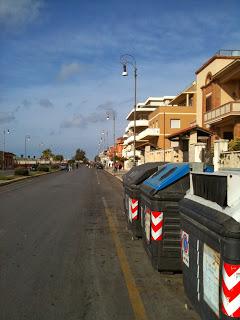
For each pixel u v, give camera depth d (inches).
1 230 459.2
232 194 154.7
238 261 141.7
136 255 342.3
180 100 2561.5
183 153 1133.1
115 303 229.3
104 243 392.8
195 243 186.7
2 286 259.9
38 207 685.9
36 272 291.4
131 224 406.6
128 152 3149.6
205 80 1507.1
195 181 204.8
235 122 1246.9
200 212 177.2
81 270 296.8
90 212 627.2
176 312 215.0
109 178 1915.6
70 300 234.5
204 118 1445.6
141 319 205.6
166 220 270.5
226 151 783.7
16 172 1957.4
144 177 397.1
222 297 146.6
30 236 425.7
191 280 195.6
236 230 141.3
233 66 1200.8
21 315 211.6
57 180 1686.8
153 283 264.5
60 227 483.5
